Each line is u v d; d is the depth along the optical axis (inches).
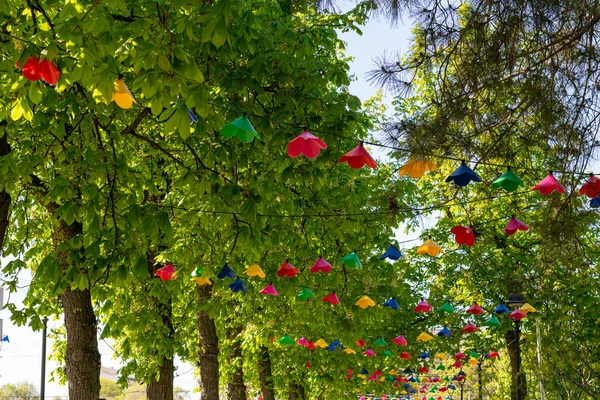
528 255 878.4
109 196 358.0
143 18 268.7
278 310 656.4
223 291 585.0
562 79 326.0
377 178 535.2
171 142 457.7
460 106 326.6
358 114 523.8
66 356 428.8
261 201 422.9
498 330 911.7
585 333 811.4
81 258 368.8
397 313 976.3
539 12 307.6
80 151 353.7
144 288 541.6
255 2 398.3
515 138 347.9
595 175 319.3
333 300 518.0
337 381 907.4
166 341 570.9
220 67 356.2
